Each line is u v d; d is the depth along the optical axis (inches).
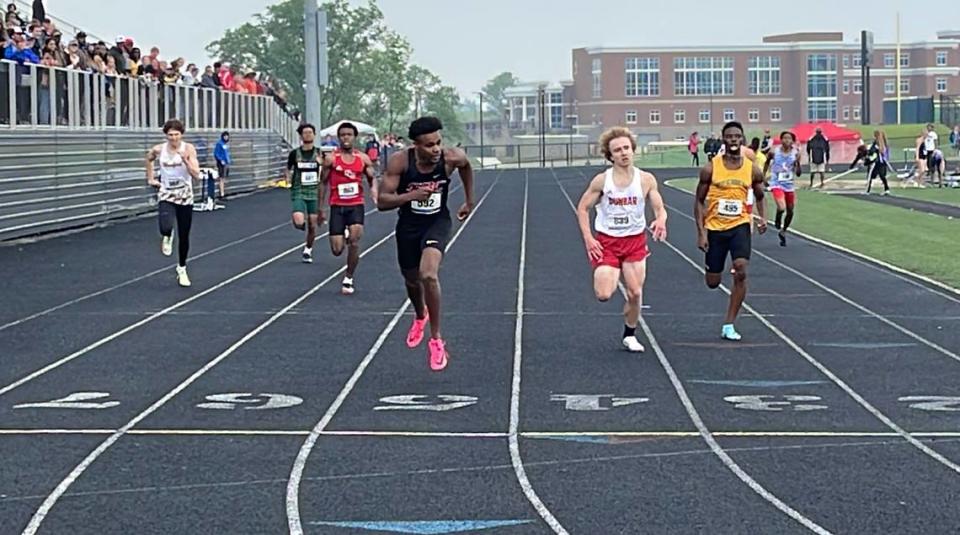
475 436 340.8
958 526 260.5
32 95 962.7
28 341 496.4
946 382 416.8
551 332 517.7
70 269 750.5
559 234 1009.5
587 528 260.7
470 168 431.8
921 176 1796.3
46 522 265.4
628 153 457.1
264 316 562.6
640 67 4675.2
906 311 580.1
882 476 299.1
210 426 352.8
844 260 808.9
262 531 259.4
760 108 4692.4
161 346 484.7
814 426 352.2
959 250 865.5
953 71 4739.2
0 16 1046.4
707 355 465.4
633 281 462.9
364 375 427.2
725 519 265.7
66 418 362.9
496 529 260.5
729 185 487.2
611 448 327.6
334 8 3577.8
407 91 3722.9
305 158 773.3
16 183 933.8
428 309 421.4
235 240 958.4
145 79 1256.8
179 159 659.4
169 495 285.1
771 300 616.1
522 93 5433.1
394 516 269.4
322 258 820.0
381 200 419.8
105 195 1127.6
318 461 315.0
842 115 4724.4
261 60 3609.7
